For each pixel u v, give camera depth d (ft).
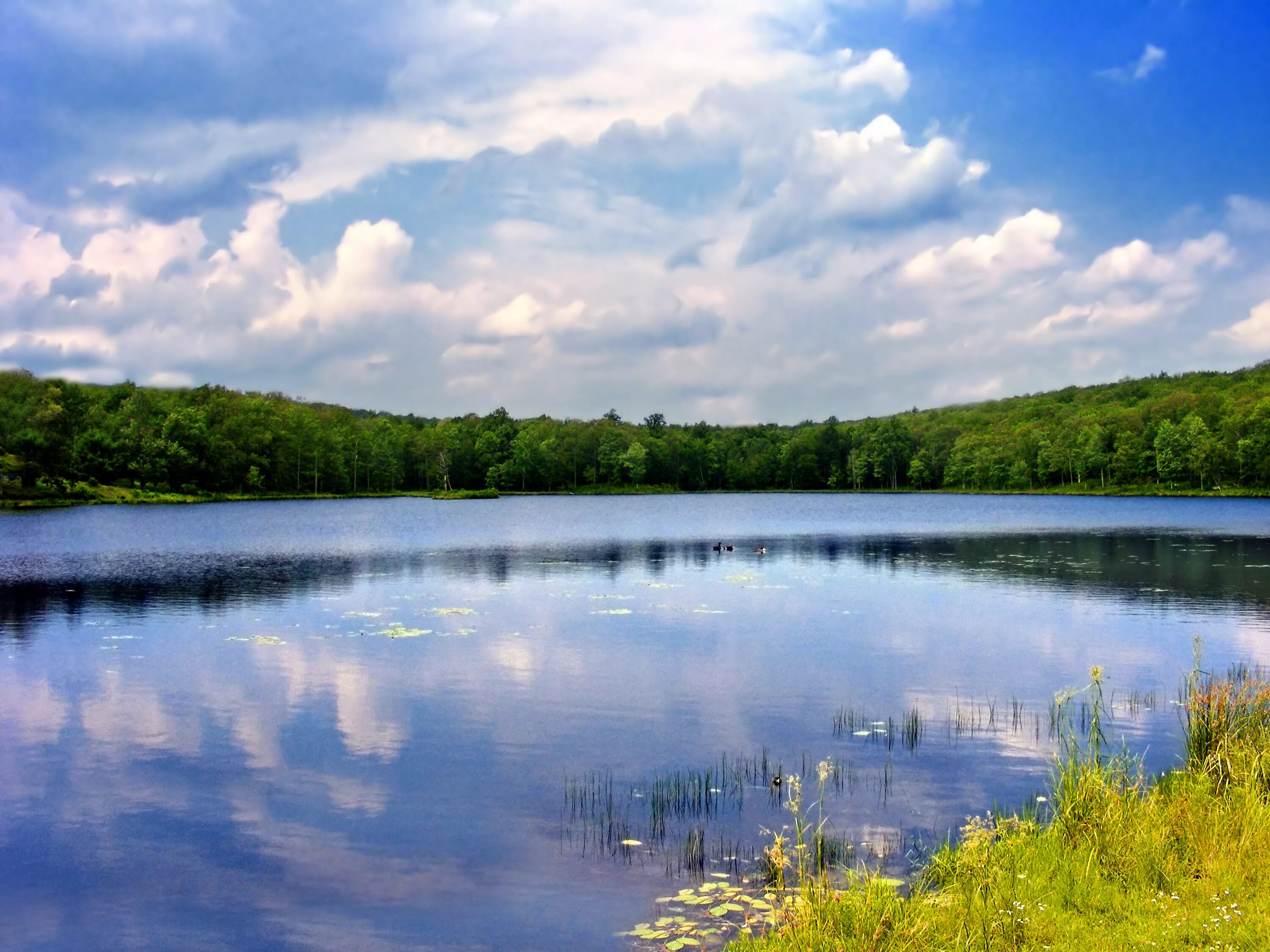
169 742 61.31
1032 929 29.76
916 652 88.43
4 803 50.72
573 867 41.83
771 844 43.60
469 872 41.65
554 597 127.65
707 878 40.34
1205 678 75.31
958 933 29.68
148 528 270.67
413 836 45.65
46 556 189.37
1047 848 37.06
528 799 50.26
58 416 406.41
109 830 47.24
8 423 393.50
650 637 96.63
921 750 57.57
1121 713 65.46
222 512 358.02
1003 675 78.48
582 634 98.78
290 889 40.47
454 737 61.77
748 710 67.72
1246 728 48.32
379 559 183.93
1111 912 31.04
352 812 48.85
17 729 64.34
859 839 43.62
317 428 526.98
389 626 104.42
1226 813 38.06
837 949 28.89
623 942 34.99
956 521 303.89
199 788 52.70
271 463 493.77
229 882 41.32
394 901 39.11
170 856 44.11
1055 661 84.17
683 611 114.42
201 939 36.63
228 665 84.02
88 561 177.68
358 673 80.69
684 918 36.58
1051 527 268.82
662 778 53.36
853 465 611.06
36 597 129.39
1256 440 451.53
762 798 49.65
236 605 121.60
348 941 36.04
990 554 186.60
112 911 39.19
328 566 170.40
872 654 87.61
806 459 627.05
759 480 632.79
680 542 225.97
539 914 37.47
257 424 494.18
